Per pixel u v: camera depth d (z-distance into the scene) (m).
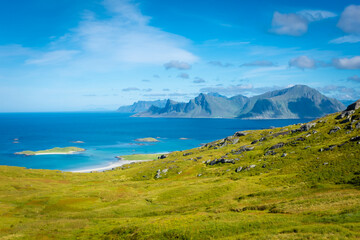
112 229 44.16
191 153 162.25
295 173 69.69
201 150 164.38
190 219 40.94
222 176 91.38
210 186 75.12
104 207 67.44
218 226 34.59
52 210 65.44
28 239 42.50
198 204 59.12
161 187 89.00
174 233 34.69
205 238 32.09
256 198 54.09
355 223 28.20
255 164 92.69
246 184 69.19
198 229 34.59
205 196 65.12
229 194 63.03
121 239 38.38
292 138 112.81
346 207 34.81
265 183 67.06
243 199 55.75
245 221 35.59
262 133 152.38
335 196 42.81
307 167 70.94
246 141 146.75
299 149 94.06
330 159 70.06
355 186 48.12
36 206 68.69
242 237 29.23
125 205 66.81
